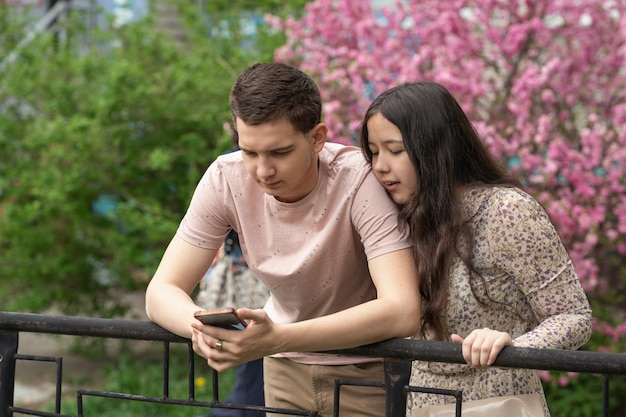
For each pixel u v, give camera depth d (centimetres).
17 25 703
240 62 603
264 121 213
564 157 470
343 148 244
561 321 223
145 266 600
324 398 271
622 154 472
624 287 508
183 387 557
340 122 506
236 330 205
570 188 489
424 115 231
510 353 202
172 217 586
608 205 492
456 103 239
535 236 225
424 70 540
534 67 491
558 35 535
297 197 239
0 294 611
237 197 246
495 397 229
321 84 527
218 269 407
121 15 665
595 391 511
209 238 251
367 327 214
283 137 216
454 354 208
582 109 525
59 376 238
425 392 213
